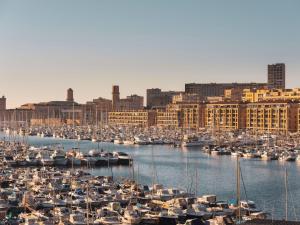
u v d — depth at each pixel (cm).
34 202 11094
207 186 14850
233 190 14125
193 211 10212
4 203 10938
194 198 11631
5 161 19662
